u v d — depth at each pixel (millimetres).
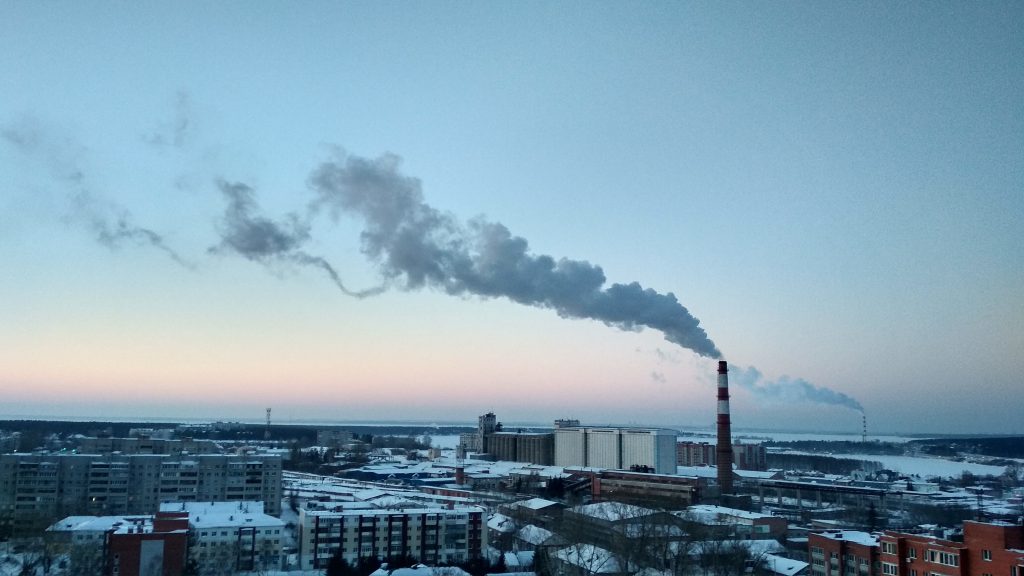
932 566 190000
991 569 174875
